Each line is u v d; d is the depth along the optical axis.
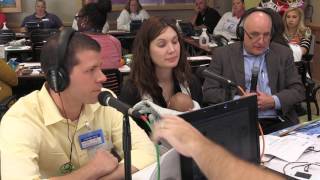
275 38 2.75
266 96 2.40
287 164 1.57
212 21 6.77
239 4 5.96
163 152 1.10
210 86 2.45
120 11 7.33
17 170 1.27
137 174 1.40
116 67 3.37
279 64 2.52
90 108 1.49
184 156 1.07
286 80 2.56
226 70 2.54
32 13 7.10
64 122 1.42
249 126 1.30
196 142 0.99
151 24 1.99
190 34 5.66
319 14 5.70
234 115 1.25
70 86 1.31
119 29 6.74
